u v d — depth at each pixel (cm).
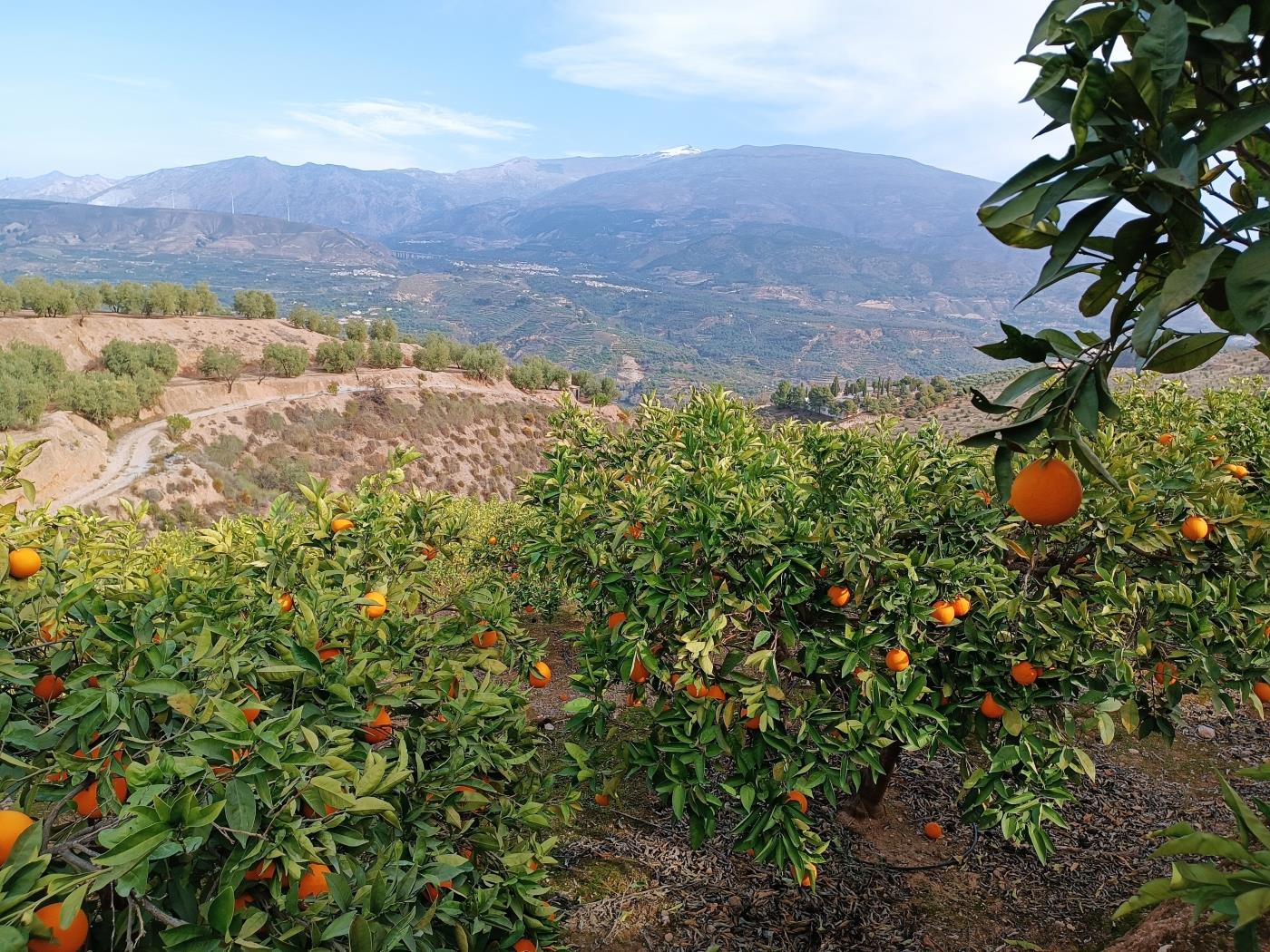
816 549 359
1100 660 333
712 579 358
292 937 186
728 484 377
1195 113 120
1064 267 133
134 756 203
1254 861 108
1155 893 114
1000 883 429
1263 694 349
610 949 377
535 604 848
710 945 379
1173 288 110
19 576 244
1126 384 757
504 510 1107
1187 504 385
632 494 388
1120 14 111
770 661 339
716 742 353
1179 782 536
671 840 469
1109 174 119
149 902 164
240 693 207
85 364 5706
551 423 533
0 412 3866
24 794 192
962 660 373
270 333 7562
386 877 204
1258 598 360
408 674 306
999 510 378
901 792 530
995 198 129
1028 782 354
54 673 235
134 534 414
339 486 5359
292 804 185
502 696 304
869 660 350
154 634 241
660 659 377
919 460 429
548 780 343
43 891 157
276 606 281
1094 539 372
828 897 414
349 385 6512
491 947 271
